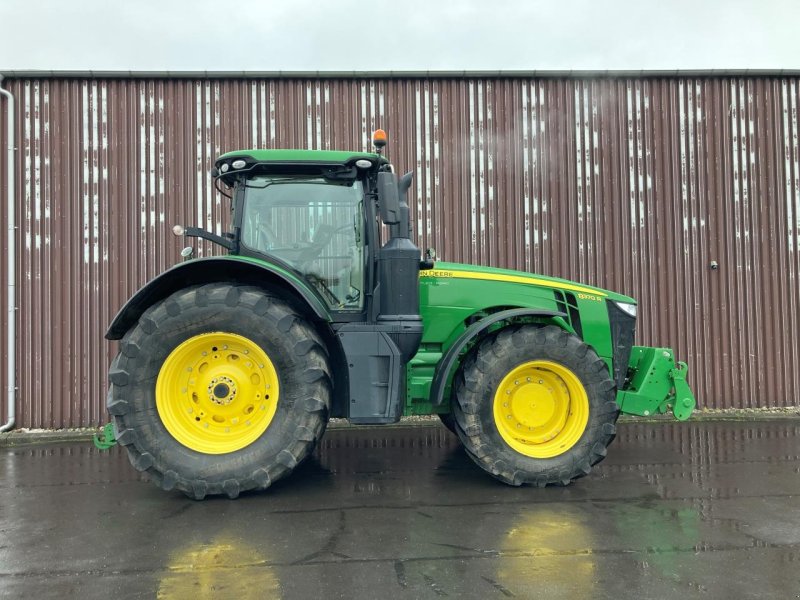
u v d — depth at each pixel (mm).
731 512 3287
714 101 6617
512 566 2580
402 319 3727
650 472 4164
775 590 2363
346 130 6359
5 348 6012
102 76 6125
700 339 6504
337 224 3955
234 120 6270
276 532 3006
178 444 3479
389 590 2359
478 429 3738
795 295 6586
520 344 3803
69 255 6094
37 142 6102
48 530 3078
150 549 2807
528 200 6453
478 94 6465
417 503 3469
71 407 6047
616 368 4410
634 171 6531
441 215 6414
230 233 4086
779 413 6348
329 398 3611
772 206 6609
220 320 3518
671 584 2410
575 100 6527
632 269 6492
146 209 6180
